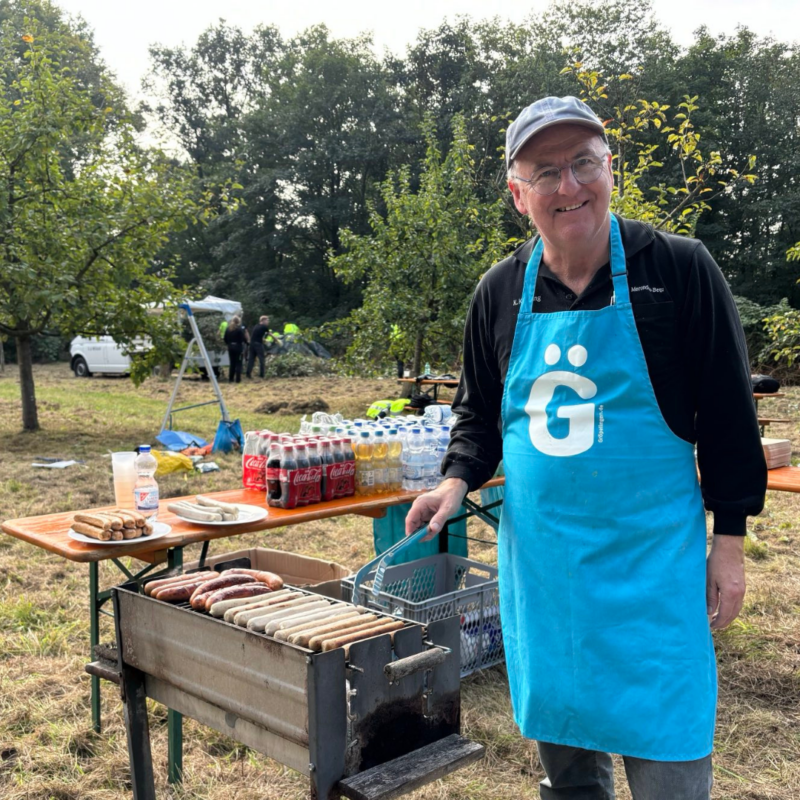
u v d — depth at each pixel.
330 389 17.67
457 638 1.88
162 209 10.53
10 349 30.52
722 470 1.69
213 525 3.02
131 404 14.94
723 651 3.90
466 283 12.88
